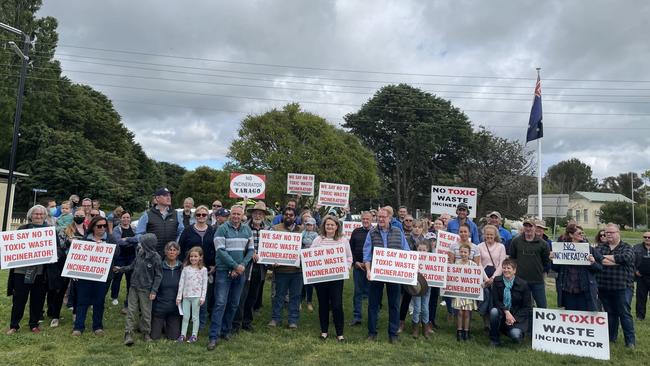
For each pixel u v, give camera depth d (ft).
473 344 24.61
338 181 93.09
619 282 25.07
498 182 144.56
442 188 40.96
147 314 23.29
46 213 25.29
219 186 99.66
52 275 24.45
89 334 24.07
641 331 28.63
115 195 134.10
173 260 24.07
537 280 25.48
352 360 21.38
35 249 23.71
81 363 19.79
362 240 28.32
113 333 24.36
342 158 94.17
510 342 25.30
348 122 175.73
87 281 24.06
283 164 90.12
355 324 28.12
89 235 24.44
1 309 28.17
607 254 25.55
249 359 21.06
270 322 27.07
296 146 92.32
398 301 24.72
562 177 370.73
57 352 21.22
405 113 163.12
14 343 22.26
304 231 29.27
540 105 55.31
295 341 24.04
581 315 23.58
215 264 24.59
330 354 22.21
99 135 179.93
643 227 197.47
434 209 40.98
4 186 94.38
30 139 132.67
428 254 25.82
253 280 26.30
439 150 163.84
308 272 24.14
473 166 154.92
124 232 29.58
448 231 31.81
